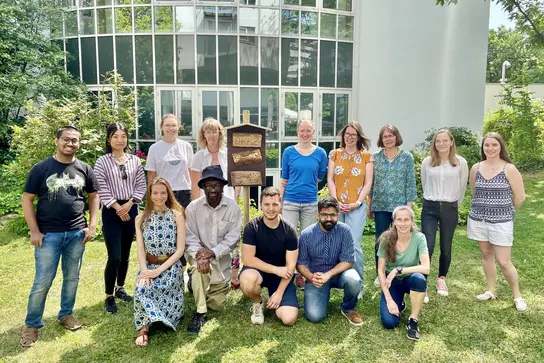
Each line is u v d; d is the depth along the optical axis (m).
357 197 4.32
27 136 7.55
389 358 3.20
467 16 11.71
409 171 4.33
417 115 11.59
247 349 3.32
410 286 3.56
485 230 4.01
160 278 3.57
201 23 10.49
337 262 3.86
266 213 3.62
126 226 4.10
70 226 3.46
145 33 10.50
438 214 4.22
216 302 3.92
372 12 11.27
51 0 10.48
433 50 11.50
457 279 4.73
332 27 11.30
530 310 3.93
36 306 3.40
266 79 10.89
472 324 3.68
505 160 3.94
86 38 10.75
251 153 4.24
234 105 10.83
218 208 3.93
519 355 3.21
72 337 3.49
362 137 4.37
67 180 3.44
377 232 4.50
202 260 3.65
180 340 3.46
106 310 3.93
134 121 9.17
